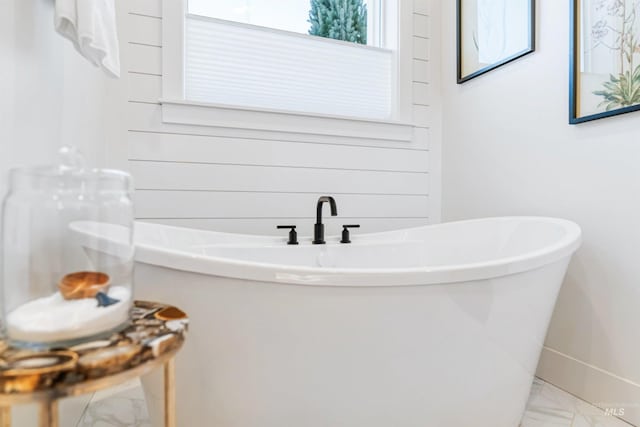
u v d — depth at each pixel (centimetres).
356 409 92
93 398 136
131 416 125
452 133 207
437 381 95
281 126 182
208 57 179
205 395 91
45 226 62
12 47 79
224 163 174
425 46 214
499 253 152
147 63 163
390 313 88
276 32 190
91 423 121
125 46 160
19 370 46
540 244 137
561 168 146
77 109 121
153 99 164
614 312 128
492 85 180
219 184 173
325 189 191
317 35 205
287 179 184
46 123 96
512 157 169
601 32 131
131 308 66
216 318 87
